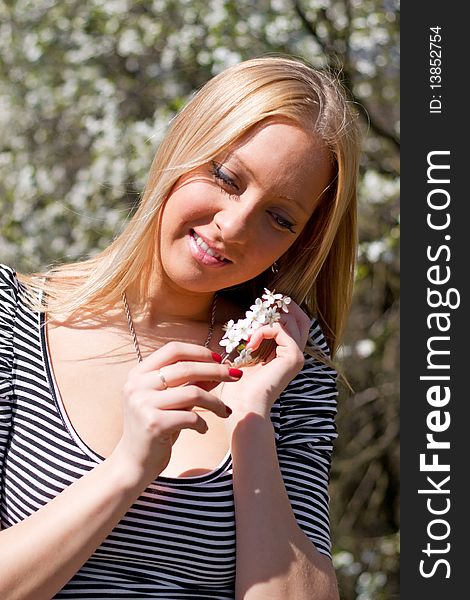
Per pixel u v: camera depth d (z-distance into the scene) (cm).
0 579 139
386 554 542
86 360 167
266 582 154
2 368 161
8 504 158
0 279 172
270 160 161
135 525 154
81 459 156
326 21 479
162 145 171
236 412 164
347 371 563
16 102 521
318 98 168
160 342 177
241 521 158
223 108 162
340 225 189
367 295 568
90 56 498
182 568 157
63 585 143
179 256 166
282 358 171
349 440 605
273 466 161
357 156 174
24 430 158
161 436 144
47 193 517
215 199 162
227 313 190
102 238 498
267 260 168
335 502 605
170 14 499
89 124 496
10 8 504
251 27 464
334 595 161
